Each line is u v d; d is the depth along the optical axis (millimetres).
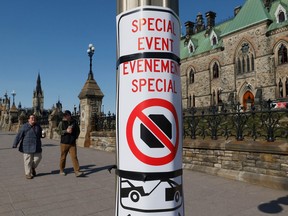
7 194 6504
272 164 6824
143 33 2172
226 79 50031
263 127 7496
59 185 7352
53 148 16172
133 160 2141
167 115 2152
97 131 15633
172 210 2129
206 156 8609
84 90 16359
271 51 42812
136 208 2115
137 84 2158
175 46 2254
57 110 24531
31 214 5148
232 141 7895
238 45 47844
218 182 7371
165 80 2164
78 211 5289
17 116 45188
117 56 2332
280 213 5051
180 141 2238
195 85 57500
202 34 63844
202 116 9156
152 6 2191
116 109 2305
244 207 5391
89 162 11047
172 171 2146
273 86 42188
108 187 7098
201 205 5531
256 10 46312
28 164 8141
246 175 7328
